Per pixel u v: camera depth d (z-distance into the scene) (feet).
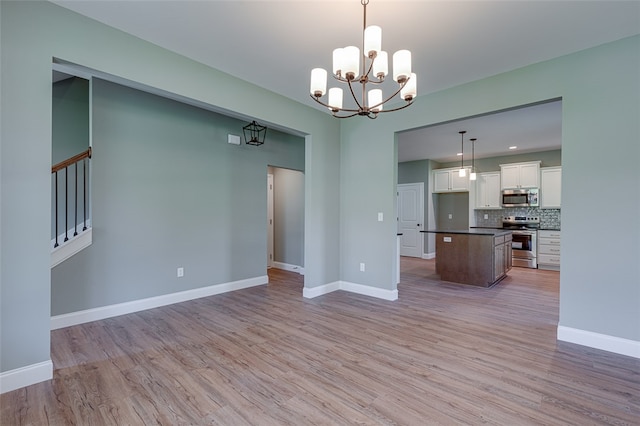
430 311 11.94
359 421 5.65
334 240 15.06
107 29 7.89
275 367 7.61
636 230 8.16
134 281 11.73
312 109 13.92
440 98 11.89
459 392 6.57
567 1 6.88
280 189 20.86
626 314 8.29
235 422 5.62
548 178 21.29
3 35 6.41
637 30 7.97
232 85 10.70
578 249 8.96
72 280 10.29
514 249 21.83
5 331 6.46
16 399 6.23
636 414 5.85
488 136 18.28
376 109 7.50
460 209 26.84
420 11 7.23
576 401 6.26
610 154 8.50
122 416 5.77
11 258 6.51
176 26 7.95
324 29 8.04
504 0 6.86
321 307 12.42
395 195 13.60
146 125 12.05
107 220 11.04
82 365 7.64
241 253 15.42
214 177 14.32
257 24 7.85
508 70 10.22
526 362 7.88
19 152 6.58
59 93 13.08
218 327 10.22
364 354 8.32
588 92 8.84
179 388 6.69
